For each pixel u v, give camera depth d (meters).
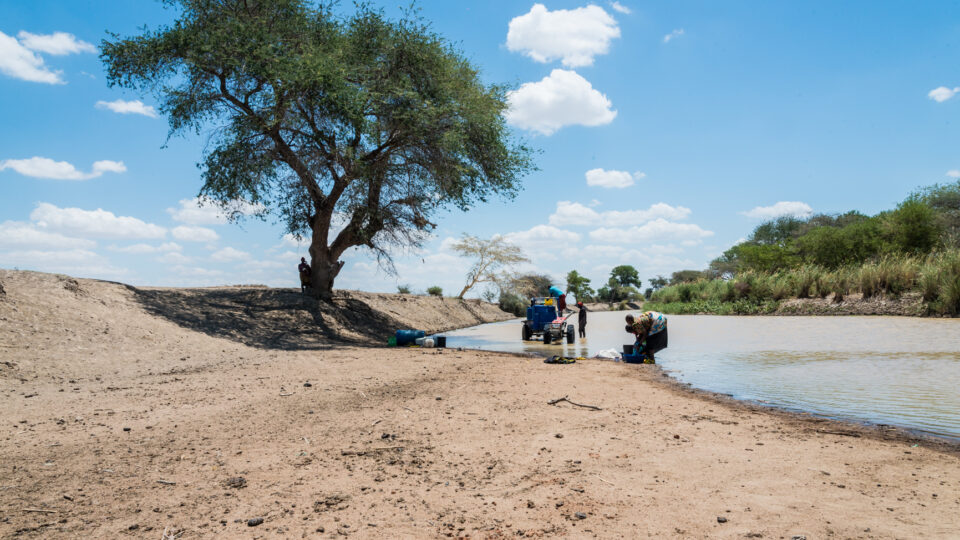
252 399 7.42
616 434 5.46
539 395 7.79
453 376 9.79
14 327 9.99
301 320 18.75
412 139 19.48
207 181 17.83
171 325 13.45
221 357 11.58
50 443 5.16
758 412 6.52
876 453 4.68
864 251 33.62
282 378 9.29
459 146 19.00
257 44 16.59
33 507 3.60
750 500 3.58
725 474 4.15
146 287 17.97
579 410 6.70
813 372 9.41
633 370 10.58
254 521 3.31
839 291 27.97
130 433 5.57
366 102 18.33
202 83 17.48
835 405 6.74
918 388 7.62
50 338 10.11
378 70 19.84
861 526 3.11
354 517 3.41
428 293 42.69
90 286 14.03
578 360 12.50
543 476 4.16
